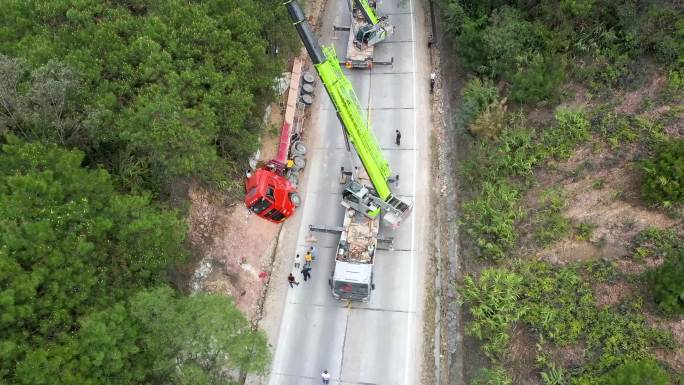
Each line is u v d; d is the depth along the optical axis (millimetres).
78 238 20375
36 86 22375
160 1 30078
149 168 26859
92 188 22047
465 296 26391
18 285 18266
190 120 25797
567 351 23125
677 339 21906
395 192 32562
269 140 34250
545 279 25328
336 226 31125
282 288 29406
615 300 23688
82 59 25547
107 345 19109
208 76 27953
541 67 31844
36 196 20562
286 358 26844
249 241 30016
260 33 34156
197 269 27266
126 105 26531
